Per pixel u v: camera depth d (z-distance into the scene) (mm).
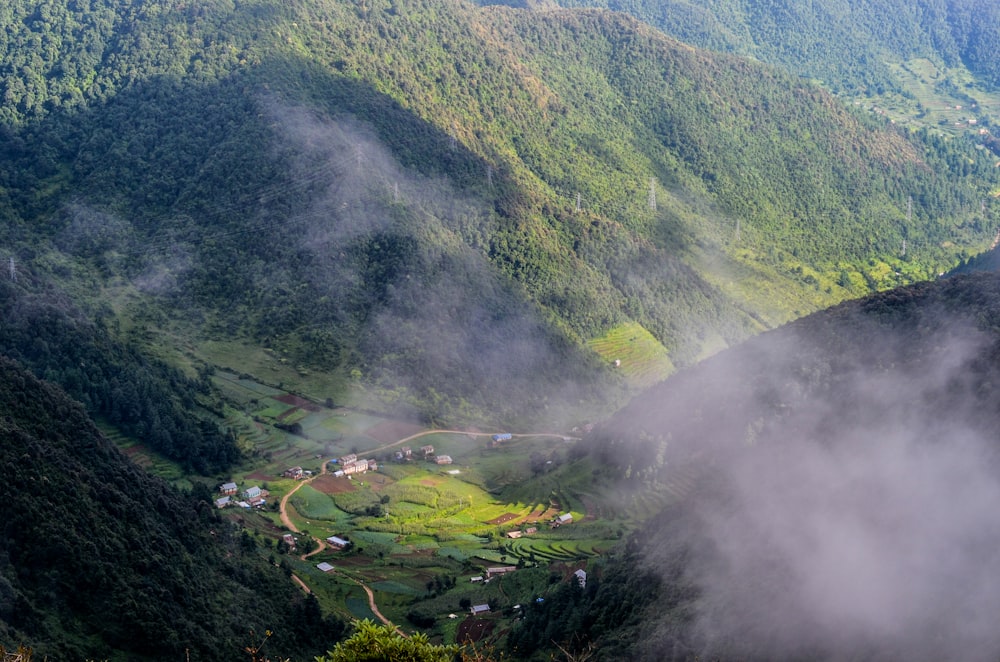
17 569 91875
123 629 92625
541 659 102625
